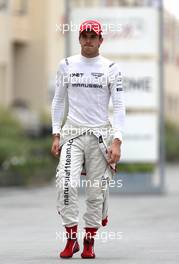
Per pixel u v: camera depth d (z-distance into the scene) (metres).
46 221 23.83
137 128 34.84
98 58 15.34
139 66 34.69
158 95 34.84
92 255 15.61
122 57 34.75
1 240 19.16
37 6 66.12
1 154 39.50
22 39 65.56
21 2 65.44
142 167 34.75
